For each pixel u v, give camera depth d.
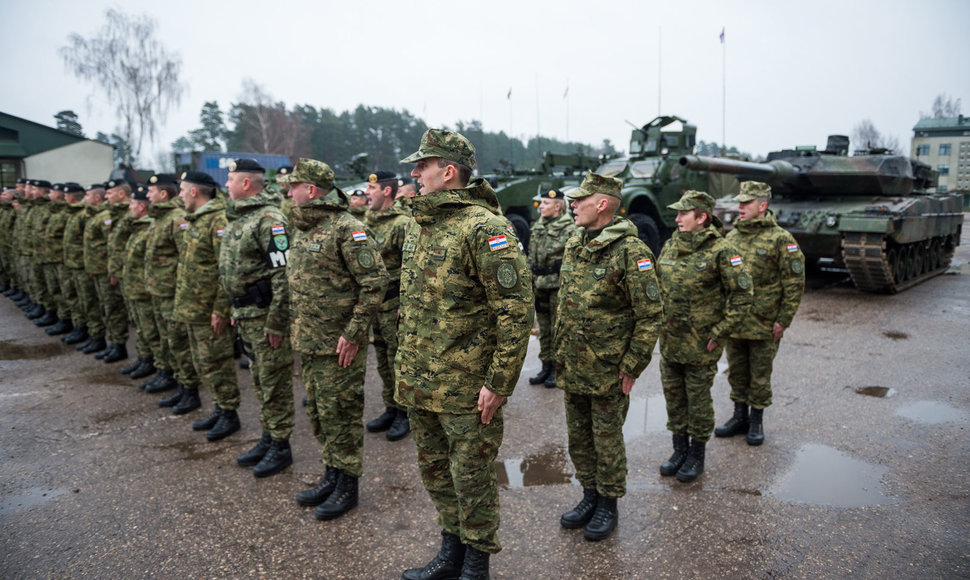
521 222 12.66
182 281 4.18
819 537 3.00
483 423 2.37
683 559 2.84
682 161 8.84
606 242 2.87
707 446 4.17
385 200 4.55
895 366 5.86
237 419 4.46
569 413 3.14
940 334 7.07
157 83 28.30
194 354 4.33
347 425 3.26
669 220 13.26
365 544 3.00
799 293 3.99
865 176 10.12
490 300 2.32
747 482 3.60
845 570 2.73
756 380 4.12
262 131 34.56
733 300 3.50
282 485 3.63
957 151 41.41
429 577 2.64
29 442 4.29
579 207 2.99
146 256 4.77
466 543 2.55
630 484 3.61
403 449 4.18
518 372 2.32
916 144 42.69
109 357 6.37
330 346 3.18
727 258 3.49
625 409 3.05
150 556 2.91
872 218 9.09
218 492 3.55
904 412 4.68
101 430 4.51
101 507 3.38
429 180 2.42
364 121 42.66
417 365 2.46
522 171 14.38
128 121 27.83
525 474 3.76
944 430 4.32
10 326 8.16
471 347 2.40
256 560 2.87
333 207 3.20
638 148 14.05
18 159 22.41
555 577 2.72
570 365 3.02
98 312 6.72
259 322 3.65
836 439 4.22
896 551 2.87
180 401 4.98
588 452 3.13
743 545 2.94
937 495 3.40
